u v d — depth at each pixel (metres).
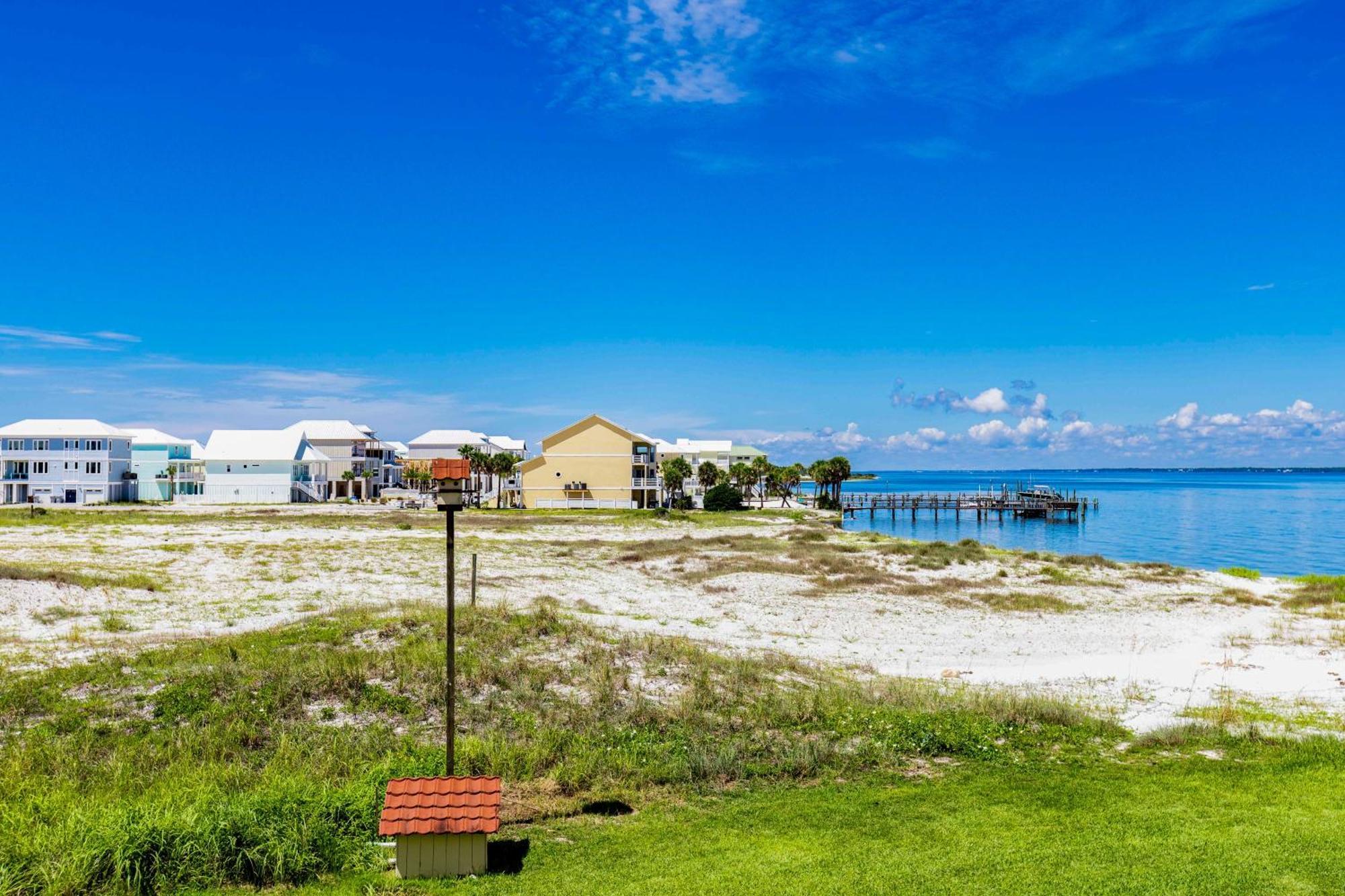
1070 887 8.45
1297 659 23.06
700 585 36.59
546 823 10.82
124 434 95.62
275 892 8.72
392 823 8.92
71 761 12.23
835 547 50.16
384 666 16.78
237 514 71.06
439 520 68.81
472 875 9.03
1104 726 15.38
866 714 15.78
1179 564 57.94
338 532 53.53
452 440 126.50
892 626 28.27
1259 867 8.88
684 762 13.09
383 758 12.99
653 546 50.28
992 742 14.46
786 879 8.83
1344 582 39.72
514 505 98.12
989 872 8.89
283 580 32.00
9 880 8.45
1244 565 57.44
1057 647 25.34
